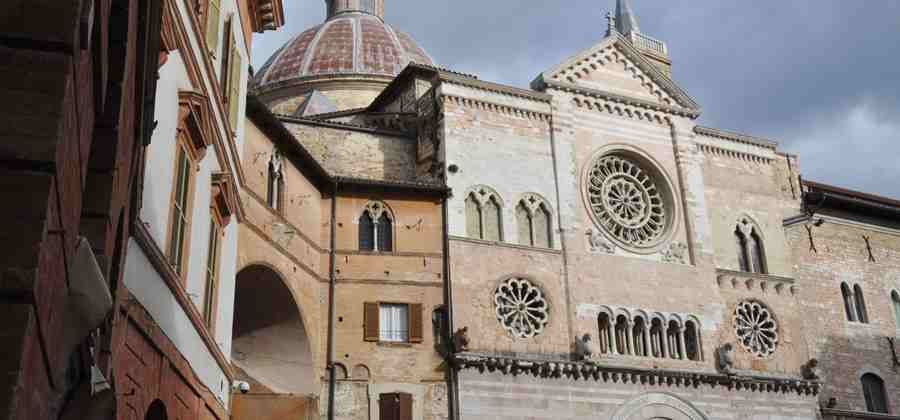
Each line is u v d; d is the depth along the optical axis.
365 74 75.56
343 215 43.09
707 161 54.75
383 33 82.25
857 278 57.53
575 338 45.09
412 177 48.56
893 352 56.44
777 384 49.69
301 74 76.31
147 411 18.89
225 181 26.17
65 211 8.85
